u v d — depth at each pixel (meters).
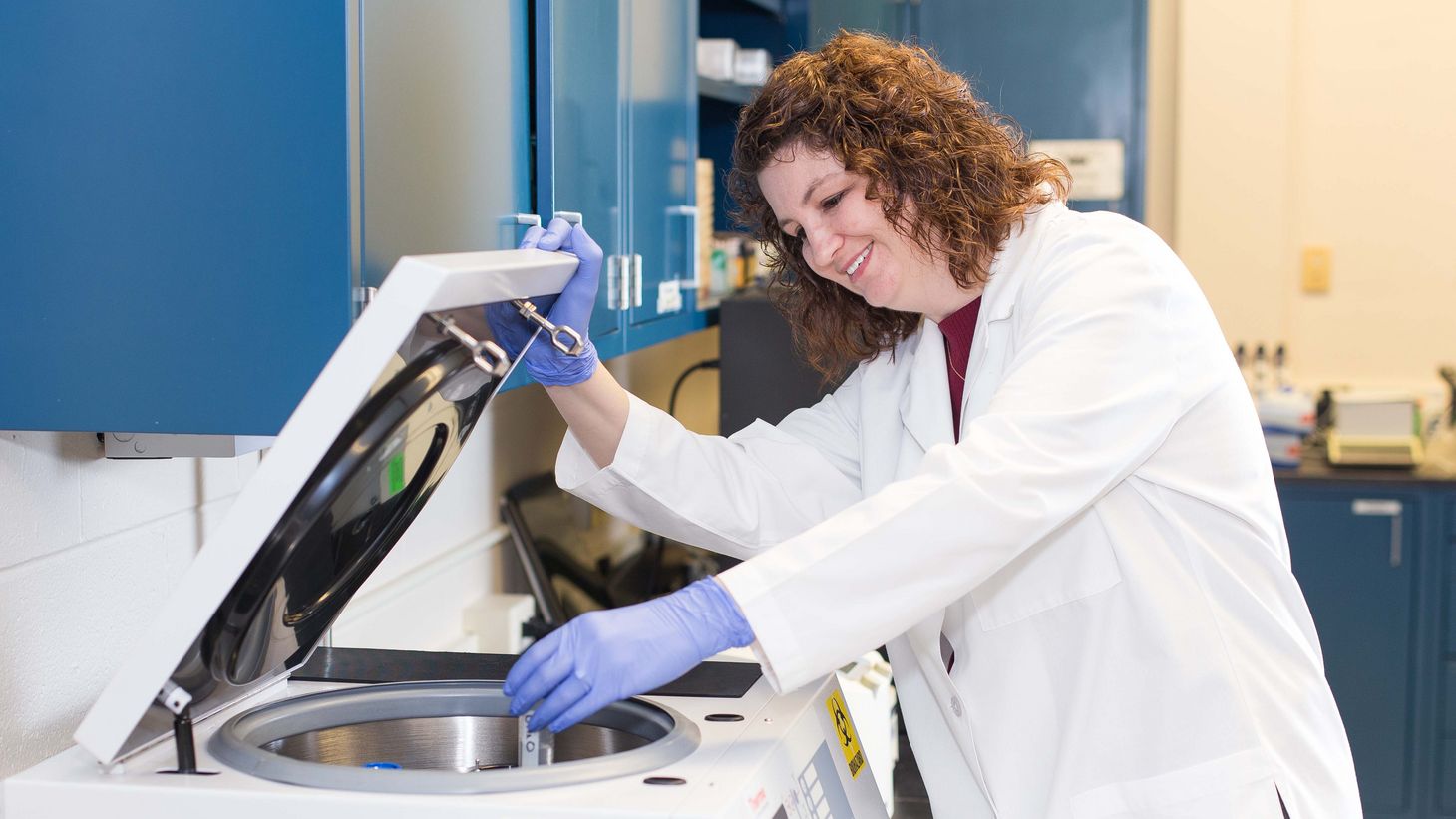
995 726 1.33
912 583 1.11
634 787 0.96
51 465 1.28
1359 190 4.14
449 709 1.26
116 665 1.38
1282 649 1.31
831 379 1.73
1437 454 3.76
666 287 2.20
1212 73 4.13
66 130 1.13
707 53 2.73
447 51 1.28
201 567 0.91
